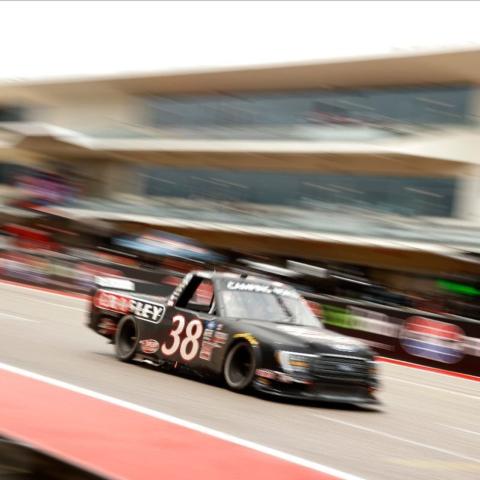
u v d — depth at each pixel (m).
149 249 39.22
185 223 41.03
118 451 6.24
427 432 9.09
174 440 6.83
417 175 36.62
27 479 2.53
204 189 44.56
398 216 36.75
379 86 37.81
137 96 47.75
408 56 34.41
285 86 40.94
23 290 27.00
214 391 9.86
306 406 9.71
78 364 10.93
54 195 47.81
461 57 33.50
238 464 6.23
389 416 9.96
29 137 47.56
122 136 45.81
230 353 10.09
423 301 31.30
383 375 15.34
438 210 35.84
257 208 41.59
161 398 8.88
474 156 34.78
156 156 45.53
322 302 21.12
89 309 12.67
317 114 39.88
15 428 6.62
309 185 40.34
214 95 44.03
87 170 49.41
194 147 42.50
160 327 11.23
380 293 33.34
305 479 6.00
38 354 11.53
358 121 37.81
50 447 6.12
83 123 49.91
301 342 9.62
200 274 11.07
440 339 18.36
